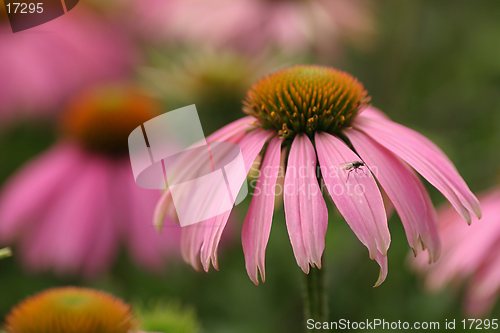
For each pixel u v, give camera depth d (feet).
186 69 2.29
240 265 2.20
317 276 1.54
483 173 2.23
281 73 1.60
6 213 2.18
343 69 2.48
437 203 2.16
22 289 2.17
